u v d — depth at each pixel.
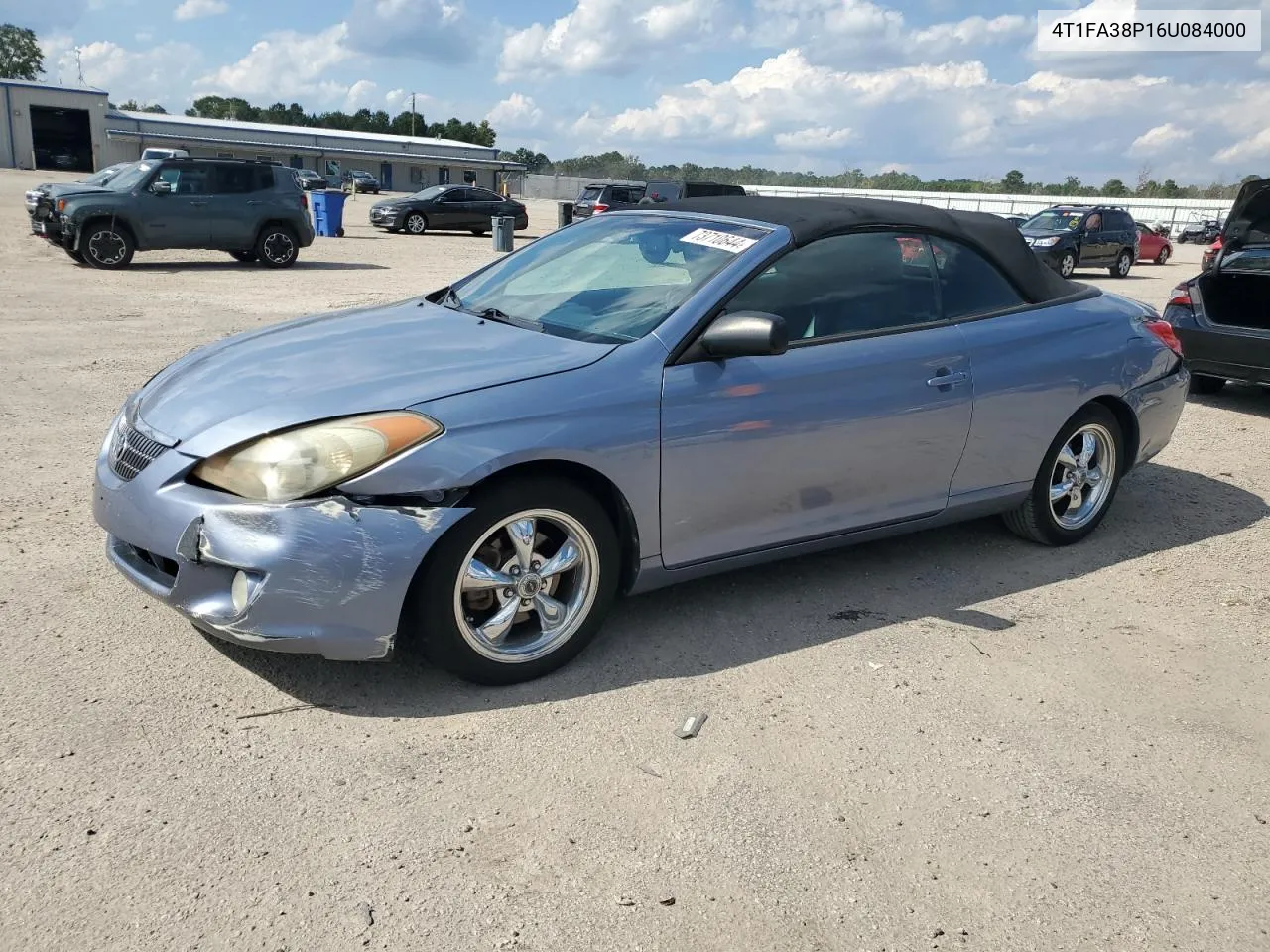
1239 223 7.76
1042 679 3.44
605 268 3.92
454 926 2.18
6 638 3.33
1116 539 4.88
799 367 3.58
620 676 3.31
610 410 3.17
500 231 23.34
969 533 4.90
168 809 2.52
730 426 3.41
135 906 2.19
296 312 11.62
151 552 2.96
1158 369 4.78
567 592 3.31
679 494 3.38
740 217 3.92
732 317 3.29
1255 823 2.71
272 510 2.79
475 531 2.99
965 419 4.06
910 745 2.99
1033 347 4.27
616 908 2.26
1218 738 3.13
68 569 3.91
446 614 3.00
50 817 2.46
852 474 3.80
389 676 3.23
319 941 2.12
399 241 25.53
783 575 4.23
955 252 4.21
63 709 2.93
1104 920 2.31
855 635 3.70
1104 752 3.02
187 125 68.81
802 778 2.79
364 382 3.08
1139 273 25.59
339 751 2.81
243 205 16.61
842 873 2.43
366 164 73.94
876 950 2.19
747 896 2.32
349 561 2.82
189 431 3.00
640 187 30.64
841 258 3.84
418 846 2.44
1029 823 2.66
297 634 2.85
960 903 2.35
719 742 2.96
